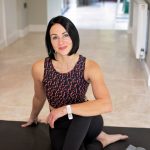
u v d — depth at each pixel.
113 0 12.03
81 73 1.93
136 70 4.33
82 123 1.90
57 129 2.03
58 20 1.88
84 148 2.06
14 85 3.74
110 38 6.37
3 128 2.46
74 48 1.92
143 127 2.70
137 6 4.54
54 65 1.97
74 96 1.96
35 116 2.42
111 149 2.18
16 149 2.19
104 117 2.92
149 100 3.32
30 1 6.89
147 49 4.23
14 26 6.16
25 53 5.25
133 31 5.09
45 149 2.18
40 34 6.78
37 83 2.09
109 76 4.07
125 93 3.50
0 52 5.29
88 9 10.44
